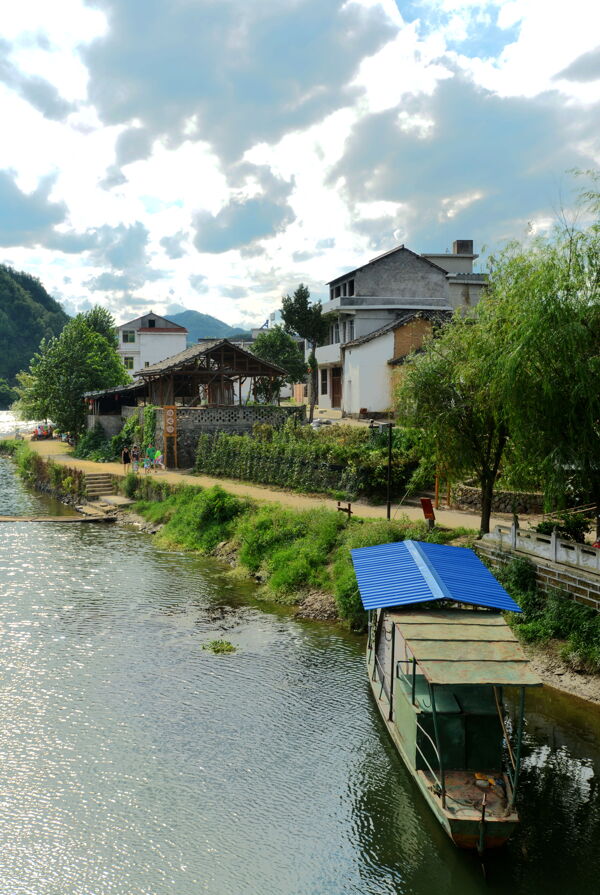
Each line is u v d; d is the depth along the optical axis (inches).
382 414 1705.2
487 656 427.5
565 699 559.8
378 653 577.3
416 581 521.7
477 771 432.1
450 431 766.5
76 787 465.7
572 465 588.7
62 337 2308.1
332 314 1980.8
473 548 764.6
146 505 1359.5
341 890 377.7
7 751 506.0
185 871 391.5
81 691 597.3
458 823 375.6
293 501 1112.8
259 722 546.3
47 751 506.9
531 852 402.0
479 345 684.1
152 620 770.2
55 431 2714.1
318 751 506.9
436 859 400.8
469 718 433.7
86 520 1337.4
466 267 2260.1
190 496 1245.7
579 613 608.4
